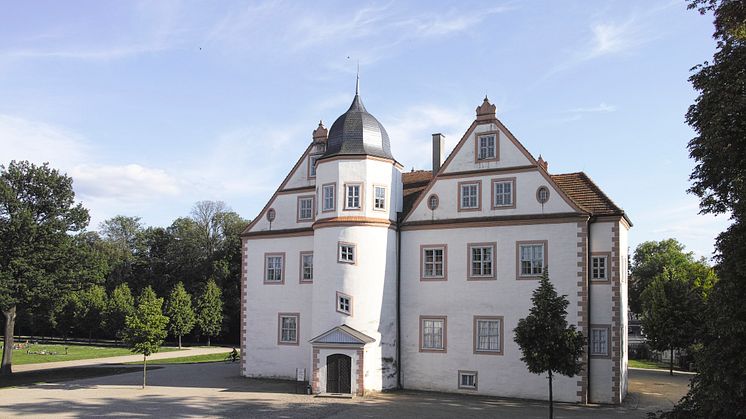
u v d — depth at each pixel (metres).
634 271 91.94
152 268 100.12
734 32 22.23
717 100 21.20
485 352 32.97
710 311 20.75
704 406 19.73
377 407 28.61
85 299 88.00
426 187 35.75
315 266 34.91
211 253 92.00
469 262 34.00
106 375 43.34
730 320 19.61
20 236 48.53
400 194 37.34
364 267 34.22
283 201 40.44
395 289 35.41
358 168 35.09
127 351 70.94
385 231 35.19
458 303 34.00
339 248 34.28
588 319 31.12
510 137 34.00
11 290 46.81
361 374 32.41
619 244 31.80
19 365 55.62
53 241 50.22
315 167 38.78
